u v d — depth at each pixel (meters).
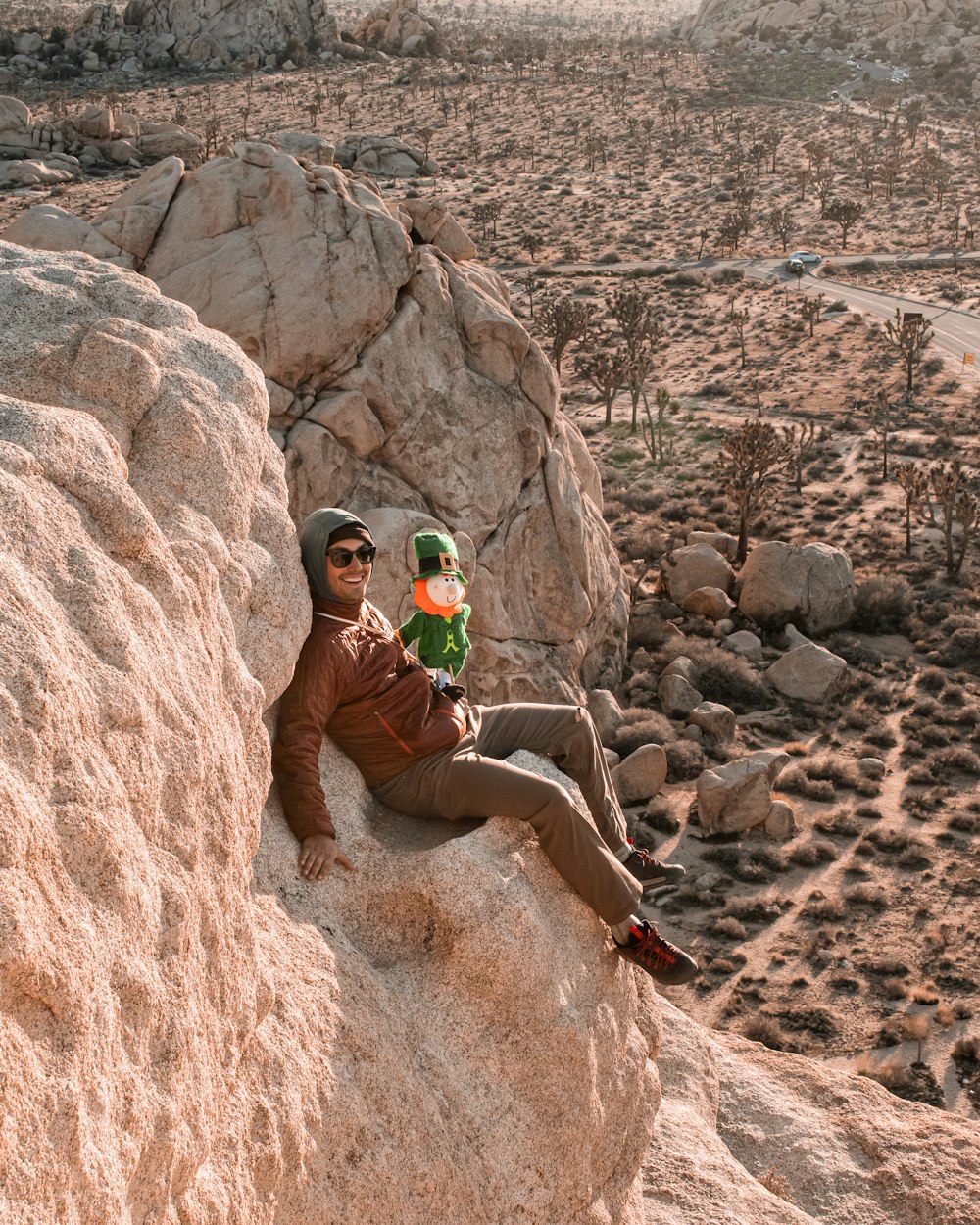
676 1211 5.88
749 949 24.02
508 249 106.94
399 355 26.22
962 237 108.75
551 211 121.50
